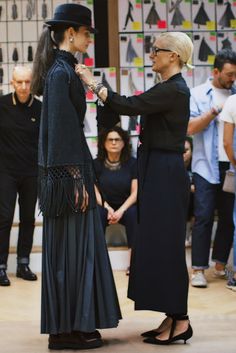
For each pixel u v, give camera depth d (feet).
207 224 18.37
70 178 11.51
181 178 12.19
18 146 19.26
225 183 17.99
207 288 18.01
